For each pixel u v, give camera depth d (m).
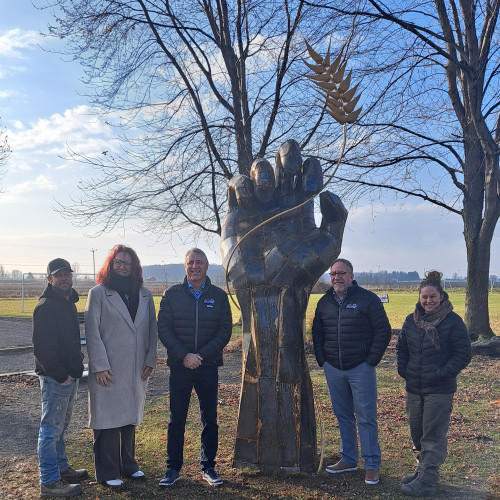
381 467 4.57
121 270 4.19
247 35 12.48
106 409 4.04
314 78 3.22
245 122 12.52
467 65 11.38
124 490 4.01
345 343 4.27
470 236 13.00
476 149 12.95
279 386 4.38
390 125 11.81
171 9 12.30
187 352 4.13
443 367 3.94
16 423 6.09
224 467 4.52
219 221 14.25
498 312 25.84
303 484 4.15
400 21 9.61
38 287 53.53
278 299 4.47
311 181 4.55
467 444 5.14
